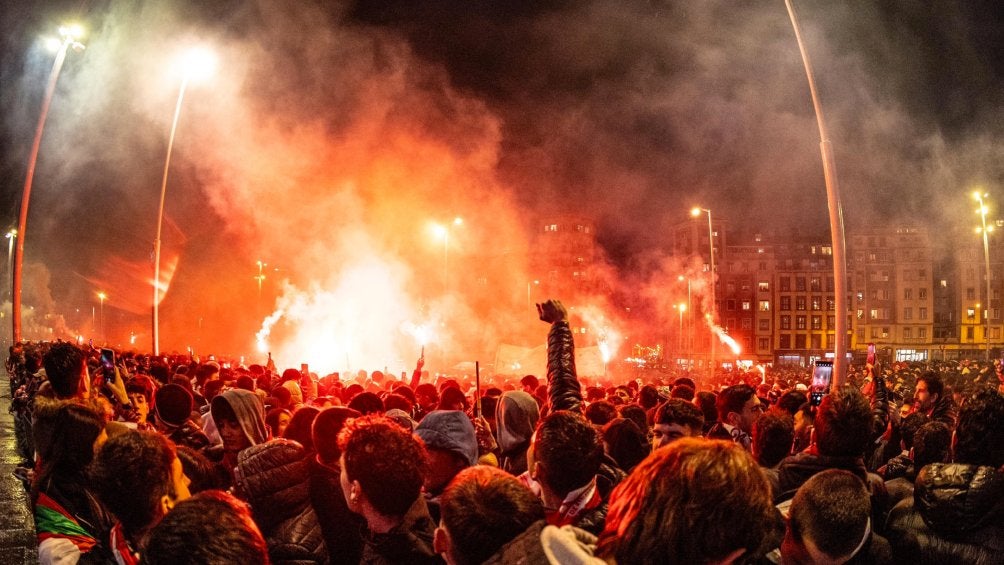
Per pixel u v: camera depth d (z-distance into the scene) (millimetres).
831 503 2859
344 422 3848
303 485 3748
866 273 119375
